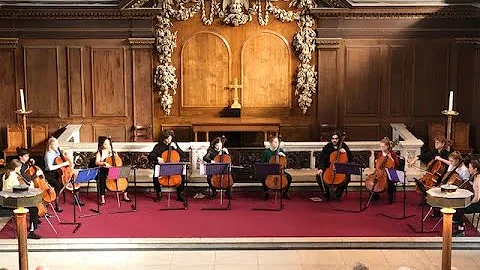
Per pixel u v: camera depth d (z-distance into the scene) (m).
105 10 19.30
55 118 19.91
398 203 15.98
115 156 15.85
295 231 14.39
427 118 20.20
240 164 17.36
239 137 20.34
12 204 10.82
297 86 19.97
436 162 15.07
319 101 20.09
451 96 16.97
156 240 13.91
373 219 15.03
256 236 14.13
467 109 20.08
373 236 14.12
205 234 14.23
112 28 19.56
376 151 17.34
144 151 17.34
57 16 19.39
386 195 16.48
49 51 19.64
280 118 20.17
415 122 20.22
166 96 19.89
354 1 19.56
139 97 19.92
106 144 15.86
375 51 19.92
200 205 15.86
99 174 15.58
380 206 15.78
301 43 19.72
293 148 17.31
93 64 19.75
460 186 14.09
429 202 10.97
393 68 20.00
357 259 13.38
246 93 20.08
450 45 19.89
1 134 19.86
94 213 15.35
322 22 19.73
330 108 20.12
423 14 19.62
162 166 15.01
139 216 15.20
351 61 19.97
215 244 13.83
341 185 15.90
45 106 19.86
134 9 19.28
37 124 19.75
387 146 15.59
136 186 16.80
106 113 19.97
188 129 20.11
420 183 13.96
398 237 14.05
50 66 19.70
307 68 19.86
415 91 20.09
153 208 15.68
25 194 10.89
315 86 20.05
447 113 16.89
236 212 15.44
